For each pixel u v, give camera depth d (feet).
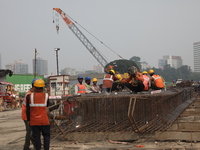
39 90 20.22
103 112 26.50
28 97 19.84
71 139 25.27
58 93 96.73
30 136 22.11
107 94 31.48
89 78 39.73
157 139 24.30
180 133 23.98
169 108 33.86
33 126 19.74
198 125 27.63
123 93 34.04
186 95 54.54
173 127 28.17
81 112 26.71
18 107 79.46
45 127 19.98
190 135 23.79
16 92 85.25
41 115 19.84
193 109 44.14
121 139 24.82
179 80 89.71
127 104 26.43
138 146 22.54
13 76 139.54
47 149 19.95
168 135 24.17
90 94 32.09
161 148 21.62
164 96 31.04
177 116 34.45
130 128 25.40
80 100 26.76
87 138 25.14
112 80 38.73
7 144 25.17
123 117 26.32
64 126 26.16
